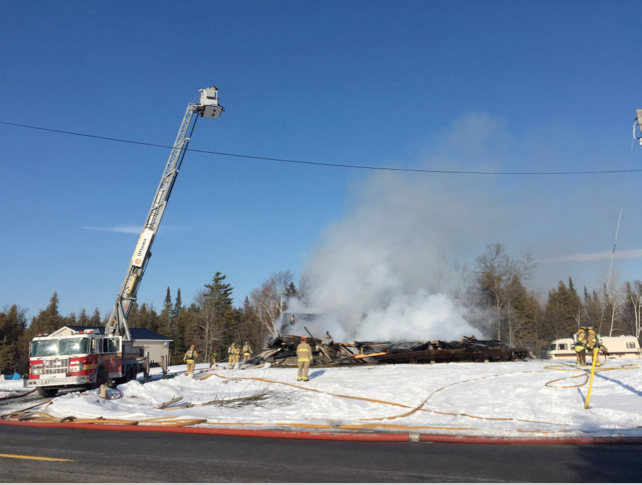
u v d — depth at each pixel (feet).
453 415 36.60
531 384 47.88
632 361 72.59
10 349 195.52
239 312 235.81
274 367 73.26
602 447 25.95
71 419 36.27
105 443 27.96
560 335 207.00
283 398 45.39
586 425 31.71
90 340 60.90
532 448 25.80
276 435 29.66
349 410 39.47
